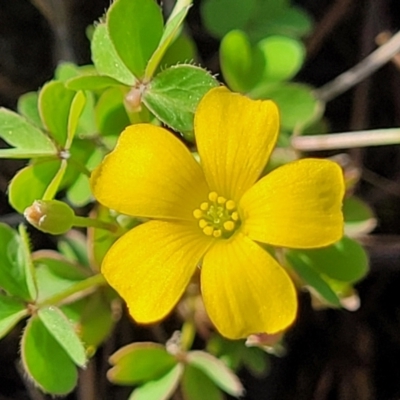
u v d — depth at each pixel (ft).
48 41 0.35
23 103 0.30
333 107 0.34
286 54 0.30
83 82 0.27
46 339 0.27
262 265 0.25
